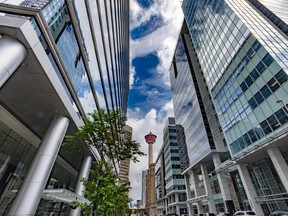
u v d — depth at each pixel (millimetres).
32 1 9078
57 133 13078
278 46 23203
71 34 13102
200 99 48125
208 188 40375
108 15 25641
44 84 10883
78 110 15625
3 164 13219
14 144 14398
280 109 19656
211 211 36625
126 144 12992
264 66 22547
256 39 24422
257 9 33406
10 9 8438
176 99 72562
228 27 31781
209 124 42875
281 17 29234
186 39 66500
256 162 27734
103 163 11016
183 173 58438
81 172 20562
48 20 9672
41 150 12109
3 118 13094
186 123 57000
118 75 41344
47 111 13609
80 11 14320
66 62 12336
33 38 8594
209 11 40250
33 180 10758
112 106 33219
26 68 9609
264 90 22250
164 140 95312
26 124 15078
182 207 61188
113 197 10195
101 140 12094
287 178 19219
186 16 58812
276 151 21141
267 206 24062
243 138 25547
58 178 23000
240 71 27328
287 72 19344
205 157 40938
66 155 22516
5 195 13242
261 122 22281
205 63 41094
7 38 7945
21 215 9469
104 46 23641
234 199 34062
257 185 27281
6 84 10836
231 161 29328
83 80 16312
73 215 17172
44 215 19031
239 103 26984
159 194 106750
